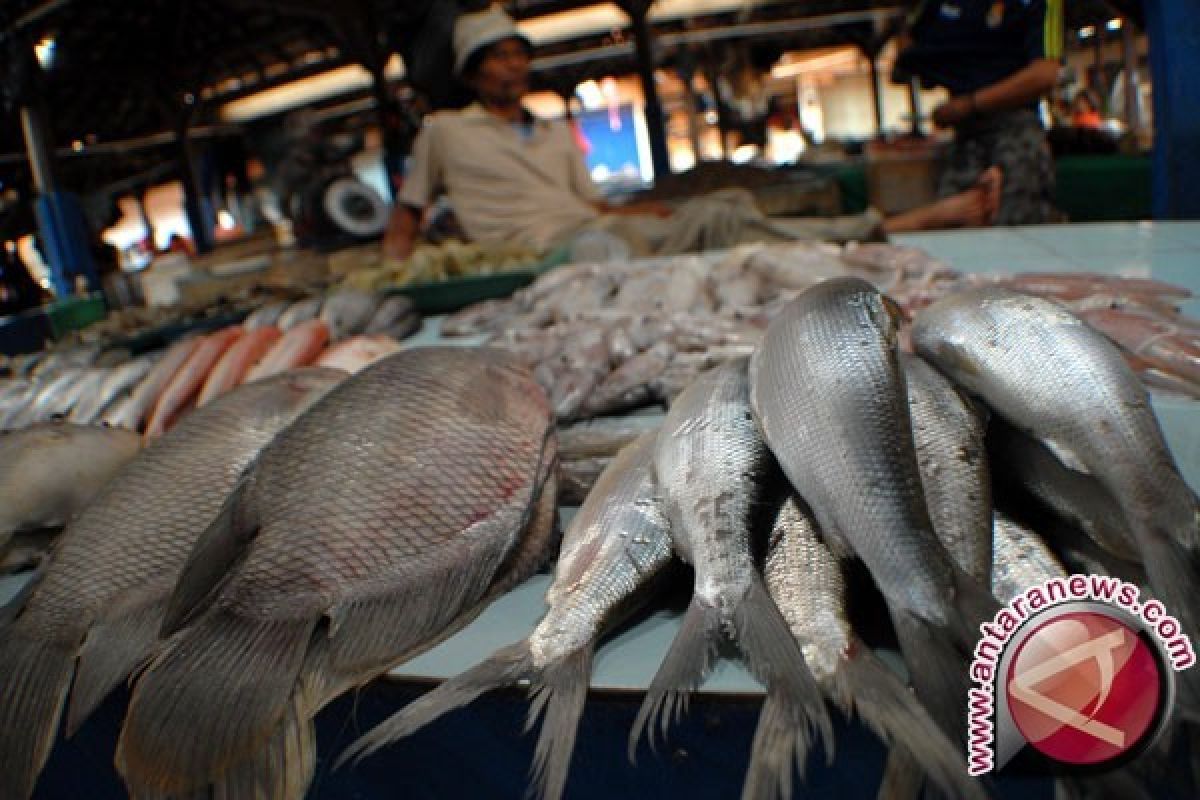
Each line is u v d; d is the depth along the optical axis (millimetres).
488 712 1079
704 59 11258
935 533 1038
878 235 4055
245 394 1712
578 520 1344
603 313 2818
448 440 1394
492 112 5234
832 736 868
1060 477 1206
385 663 1151
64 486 1823
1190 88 3605
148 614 1308
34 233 7430
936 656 933
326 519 1251
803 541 1158
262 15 8453
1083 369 1197
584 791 1099
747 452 1272
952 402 1334
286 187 7402
